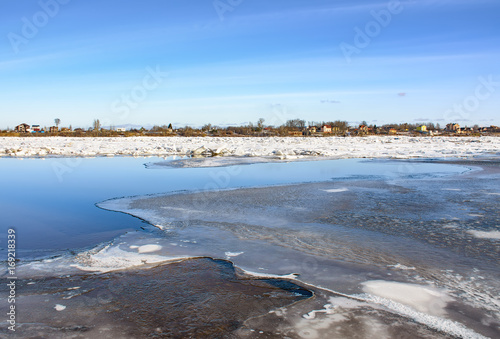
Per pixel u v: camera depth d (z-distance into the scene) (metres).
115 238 8.91
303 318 5.17
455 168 23.89
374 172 21.91
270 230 9.48
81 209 12.11
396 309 5.38
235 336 4.74
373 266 7.00
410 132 113.25
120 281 6.45
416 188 15.84
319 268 6.94
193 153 32.22
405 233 9.13
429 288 6.04
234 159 29.11
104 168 23.84
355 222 10.22
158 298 5.80
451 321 5.02
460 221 10.24
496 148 42.81
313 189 15.62
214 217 10.87
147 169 23.28
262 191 15.16
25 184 17.62
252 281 6.43
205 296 5.86
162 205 12.56
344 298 5.75
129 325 5.02
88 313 5.34
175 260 7.44
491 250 7.84
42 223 10.40
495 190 15.27
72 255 7.75
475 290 5.95
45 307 5.52
